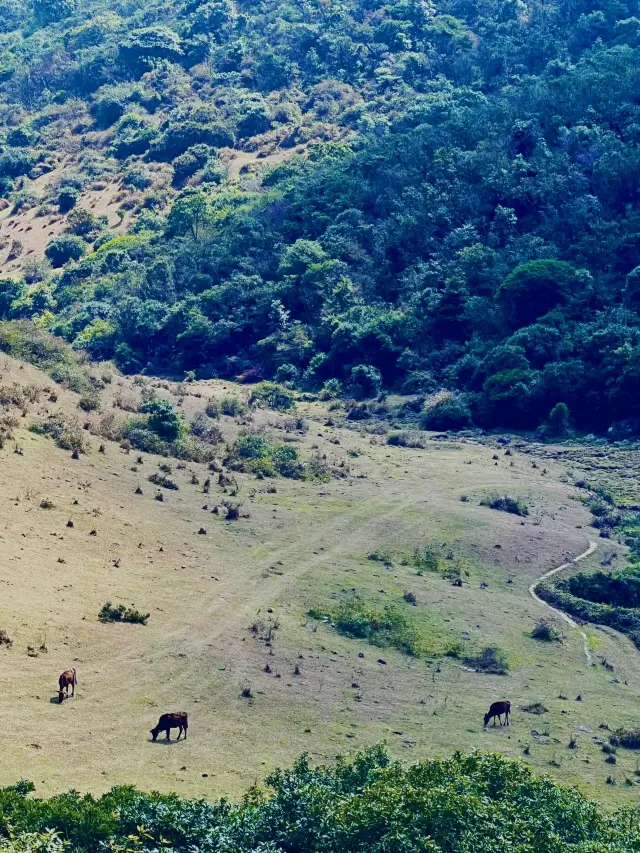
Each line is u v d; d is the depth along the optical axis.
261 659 53.22
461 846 35.03
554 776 46.34
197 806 36.12
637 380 112.31
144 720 44.72
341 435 106.75
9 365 88.94
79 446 76.50
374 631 59.59
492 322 131.50
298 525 75.19
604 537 82.62
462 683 55.69
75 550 60.66
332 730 47.25
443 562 73.00
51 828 33.34
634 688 59.28
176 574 61.75
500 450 106.69
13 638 48.56
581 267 136.88
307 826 35.56
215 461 84.94
